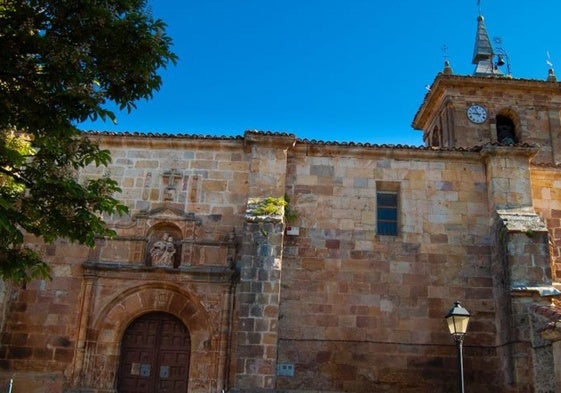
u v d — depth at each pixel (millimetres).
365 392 17766
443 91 30750
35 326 17766
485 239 19531
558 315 15656
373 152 20156
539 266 17875
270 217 17953
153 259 18391
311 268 18875
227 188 19531
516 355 16969
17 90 9906
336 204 19641
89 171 19562
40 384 17094
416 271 19047
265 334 16828
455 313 13930
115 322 17797
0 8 9812
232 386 17141
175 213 19016
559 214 20484
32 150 13562
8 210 10383
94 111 10125
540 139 29797
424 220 19625
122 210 11633
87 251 18469
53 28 10047
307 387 17719
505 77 30328
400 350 18203
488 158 20016
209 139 19859
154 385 17531
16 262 11352
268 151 19516
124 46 10289
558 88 30312
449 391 17891
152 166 19750
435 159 20328
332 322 18359
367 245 19234
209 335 17734
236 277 18125
